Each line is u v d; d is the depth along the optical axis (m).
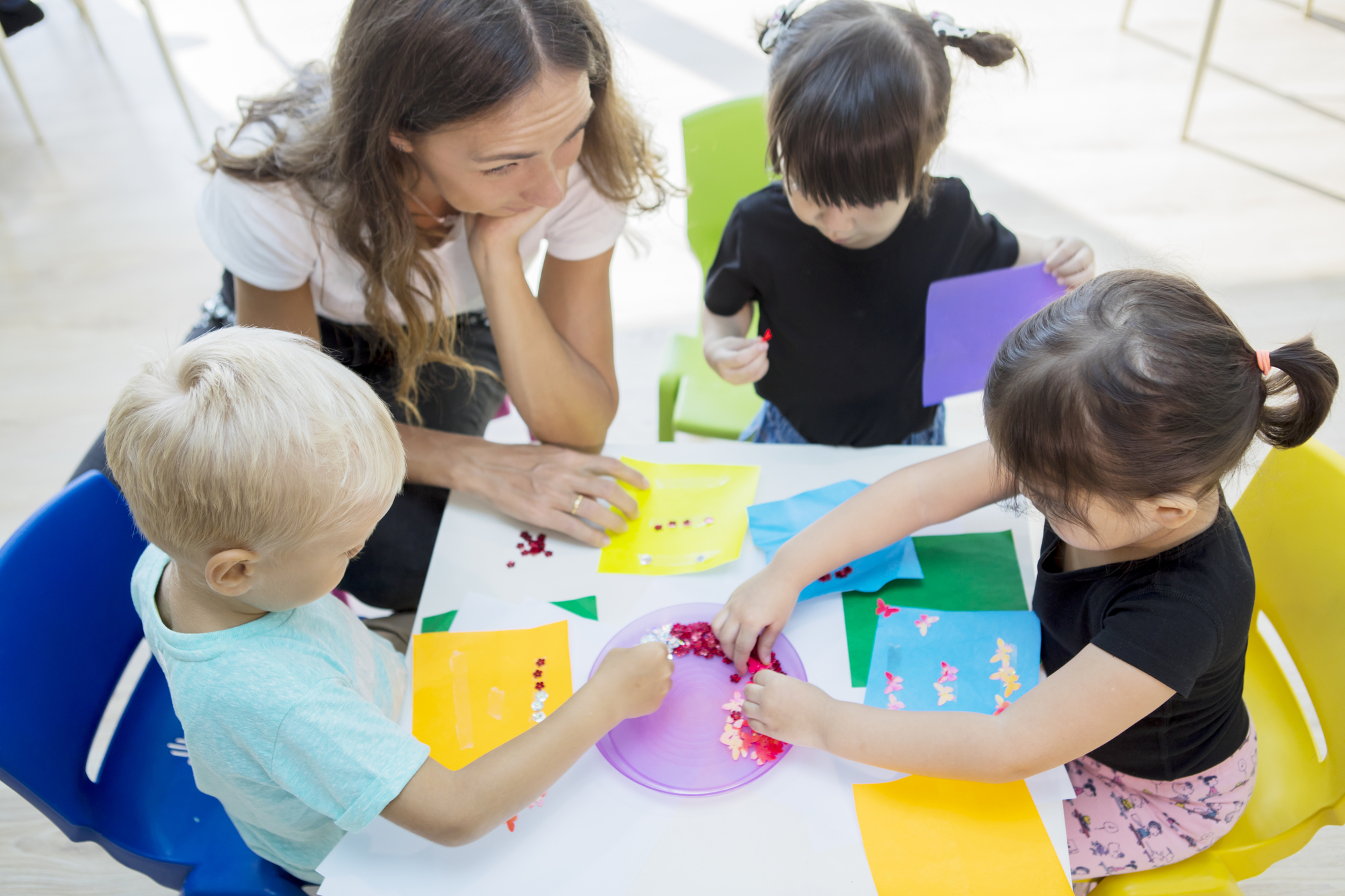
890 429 1.54
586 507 1.08
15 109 3.50
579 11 0.97
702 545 1.04
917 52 1.15
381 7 0.93
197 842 1.05
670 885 0.76
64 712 0.99
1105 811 0.99
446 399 1.50
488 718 0.89
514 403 1.26
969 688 0.88
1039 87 3.24
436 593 1.01
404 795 0.76
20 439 2.26
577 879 0.77
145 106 3.45
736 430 1.65
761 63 3.45
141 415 0.69
